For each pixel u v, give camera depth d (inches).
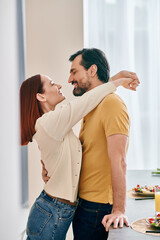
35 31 106.0
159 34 141.1
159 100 140.9
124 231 41.8
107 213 51.3
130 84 60.4
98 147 50.8
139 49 140.9
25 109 59.8
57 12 105.7
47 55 106.0
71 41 105.7
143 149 141.4
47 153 53.9
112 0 139.2
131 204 58.3
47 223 53.2
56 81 106.1
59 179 53.0
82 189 53.0
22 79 104.0
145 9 140.9
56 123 51.8
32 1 105.5
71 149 52.6
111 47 139.7
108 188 51.2
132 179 83.9
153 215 50.5
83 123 55.9
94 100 51.0
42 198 54.7
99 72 57.4
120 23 139.3
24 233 57.6
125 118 48.9
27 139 59.5
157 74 141.0
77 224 54.0
